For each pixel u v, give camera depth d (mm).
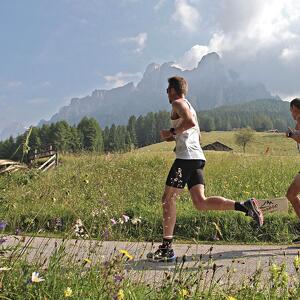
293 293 3480
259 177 11008
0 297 3064
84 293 3320
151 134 145250
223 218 6824
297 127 5891
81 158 14484
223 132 116312
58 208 7285
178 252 5641
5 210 7188
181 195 8703
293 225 6812
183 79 5508
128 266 4617
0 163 12188
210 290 3465
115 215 6898
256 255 5523
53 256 3809
